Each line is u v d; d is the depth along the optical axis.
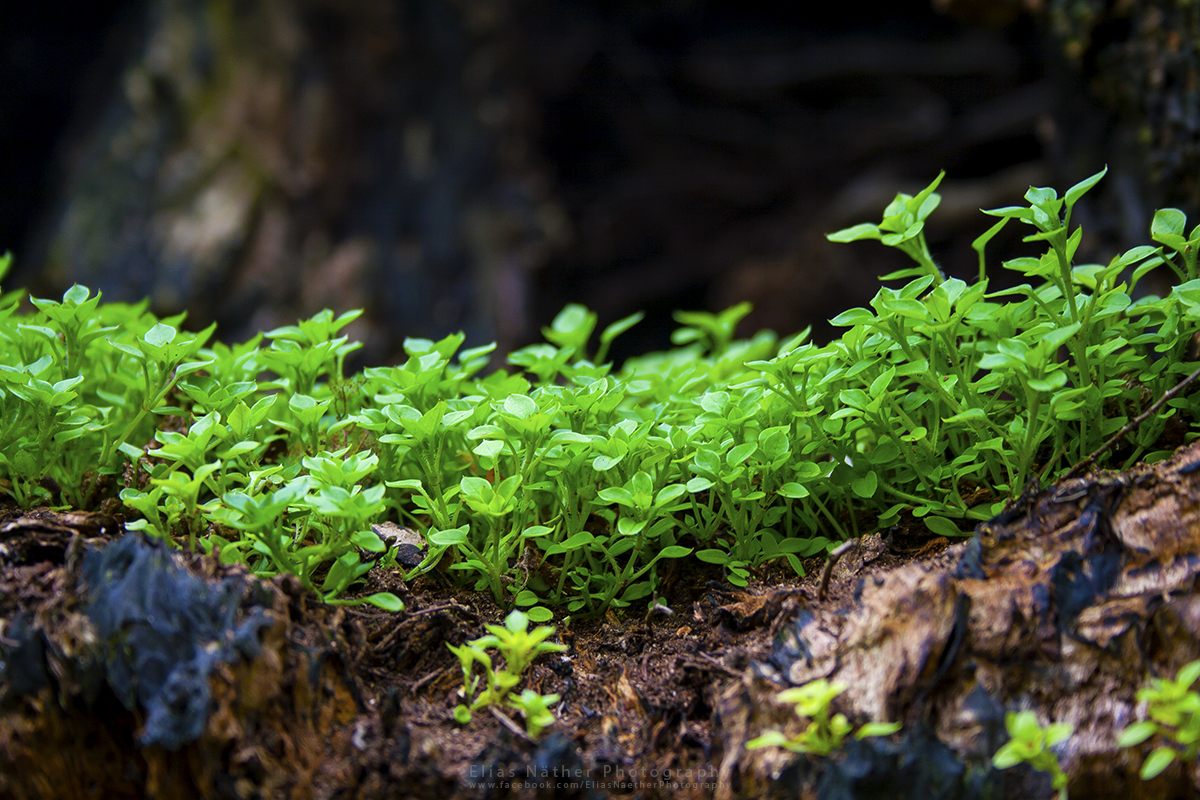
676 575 0.48
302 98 1.75
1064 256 0.46
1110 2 0.65
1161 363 0.46
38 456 0.47
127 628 0.43
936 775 0.42
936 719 0.43
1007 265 0.46
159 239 1.66
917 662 0.43
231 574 0.44
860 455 0.48
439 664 0.46
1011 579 0.44
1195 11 0.58
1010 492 0.46
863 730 0.42
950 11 0.91
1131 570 0.44
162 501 0.48
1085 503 0.44
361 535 0.44
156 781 0.43
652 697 0.45
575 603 0.47
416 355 0.49
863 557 0.47
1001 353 0.44
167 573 0.43
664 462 0.47
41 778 0.43
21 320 0.50
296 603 0.44
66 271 1.66
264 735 0.43
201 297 1.64
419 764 0.43
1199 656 0.43
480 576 0.48
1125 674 0.43
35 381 0.46
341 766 0.43
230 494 0.44
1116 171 0.68
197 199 1.68
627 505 0.46
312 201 1.74
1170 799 0.42
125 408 0.50
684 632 0.47
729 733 0.43
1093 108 0.71
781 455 0.46
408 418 0.46
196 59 1.73
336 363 0.51
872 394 0.46
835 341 0.47
